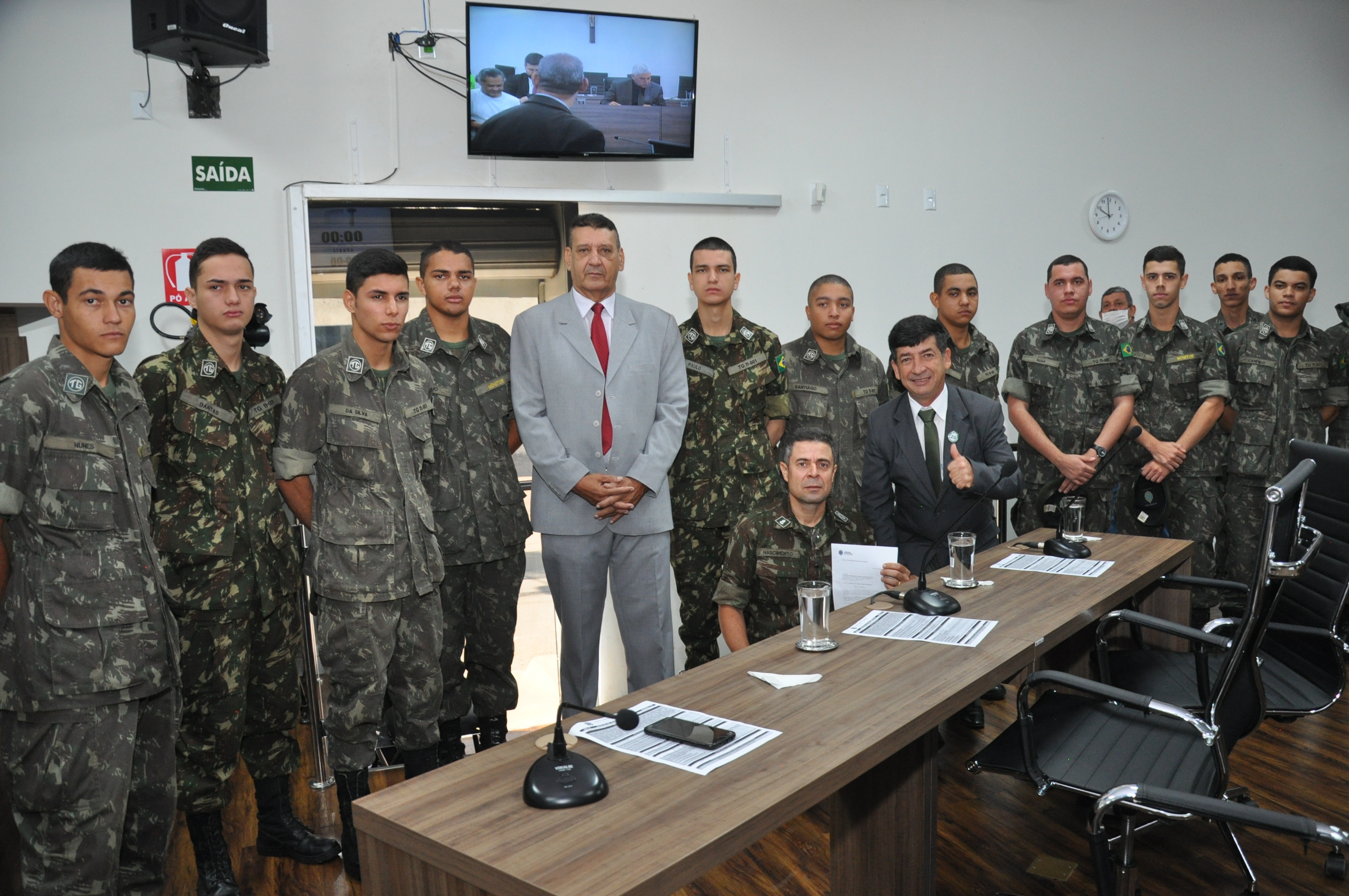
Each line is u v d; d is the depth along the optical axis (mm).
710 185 4340
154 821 2166
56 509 1940
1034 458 3947
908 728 1553
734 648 2572
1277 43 5473
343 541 2391
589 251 2865
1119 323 4742
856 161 4621
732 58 4336
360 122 3762
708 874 2479
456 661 3066
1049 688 2365
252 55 3240
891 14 4625
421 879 1241
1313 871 2412
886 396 3785
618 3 4098
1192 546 2912
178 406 2385
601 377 2865
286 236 3705
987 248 4965
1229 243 5520
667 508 2945
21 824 1962
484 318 3939
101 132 3477
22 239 3426
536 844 1185
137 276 3547
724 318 3518
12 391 1897
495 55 3752
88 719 1951
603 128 3965
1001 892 2336
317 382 2414
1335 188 5676
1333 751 3113
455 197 3877
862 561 2416
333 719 2453
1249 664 1937
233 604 2406
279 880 2504
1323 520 2328
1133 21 5156
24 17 3377
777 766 1396
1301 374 4266
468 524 3012
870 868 2115
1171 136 5320
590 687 3000
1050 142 5047
